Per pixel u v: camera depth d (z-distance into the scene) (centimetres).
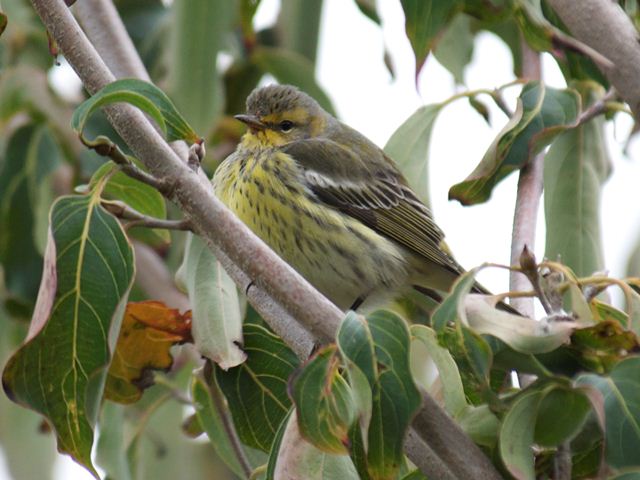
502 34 1265
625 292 778
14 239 1421
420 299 1318
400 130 1126
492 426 754
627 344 747
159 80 1470
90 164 1418
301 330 881
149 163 766
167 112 775
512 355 755
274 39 1573
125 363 1002
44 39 1546
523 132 1024
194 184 761
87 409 771
